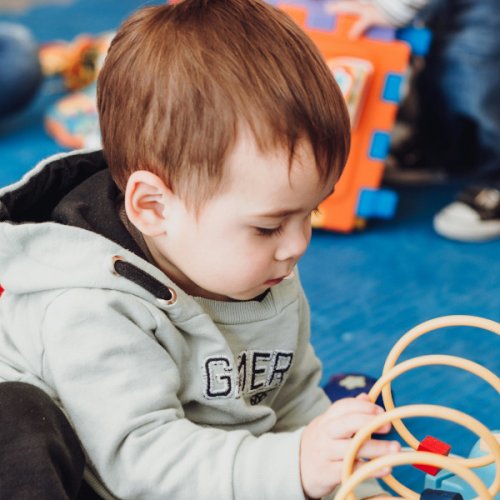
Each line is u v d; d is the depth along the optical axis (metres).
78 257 0.76
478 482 0.61
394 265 1.67
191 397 0.83
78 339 0.74
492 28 1.79
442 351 1.39
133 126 0.75
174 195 0.75
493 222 1.78
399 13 1.65
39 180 0.84
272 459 0.73
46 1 3.20
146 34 0.76
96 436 0.74
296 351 0.97
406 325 1.46
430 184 2.05
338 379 1.13
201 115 0.71
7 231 0.77
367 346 1.40
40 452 0.67
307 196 0.73
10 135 2.18
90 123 2.08
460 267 1.67
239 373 0.87
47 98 2.43
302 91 0.72
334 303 1.53
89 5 3.16
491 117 1.84
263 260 0.76
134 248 0.81
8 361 0.79
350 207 1.76
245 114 0.71
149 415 0.74
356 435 0.66
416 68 1.99
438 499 0.66
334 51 1.69
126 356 0.75
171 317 0.79
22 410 0.69
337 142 0.73
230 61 0.72
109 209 0.82
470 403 1.26
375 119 1.71
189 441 0.74
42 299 0.77
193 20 0.76
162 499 0.74
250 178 0.71
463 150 1.96
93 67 2.43
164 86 0.73
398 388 1.30
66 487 0.70
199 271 0.78
